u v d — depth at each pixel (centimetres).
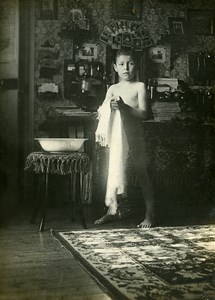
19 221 561
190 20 788
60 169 496
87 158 515
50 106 720
